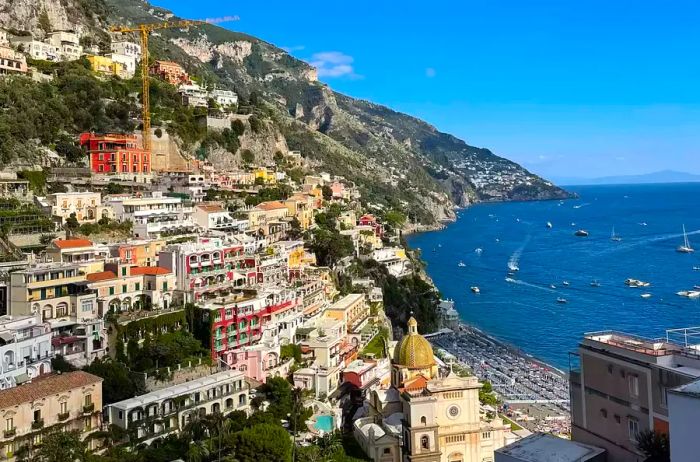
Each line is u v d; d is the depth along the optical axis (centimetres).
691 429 5934
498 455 7675
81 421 10131
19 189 17725
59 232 16138
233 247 16262
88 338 12056
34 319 11306
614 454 7744
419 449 11288
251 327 14350
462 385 11712
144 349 12606
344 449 11981
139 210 18425
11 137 19788
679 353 7388
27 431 9438
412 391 11969
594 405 8038
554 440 7969
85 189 19850
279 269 17888
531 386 18238
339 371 14962
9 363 10394
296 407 12519
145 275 13975
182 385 11800
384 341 18312
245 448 10431
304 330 15762
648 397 7338
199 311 13688
